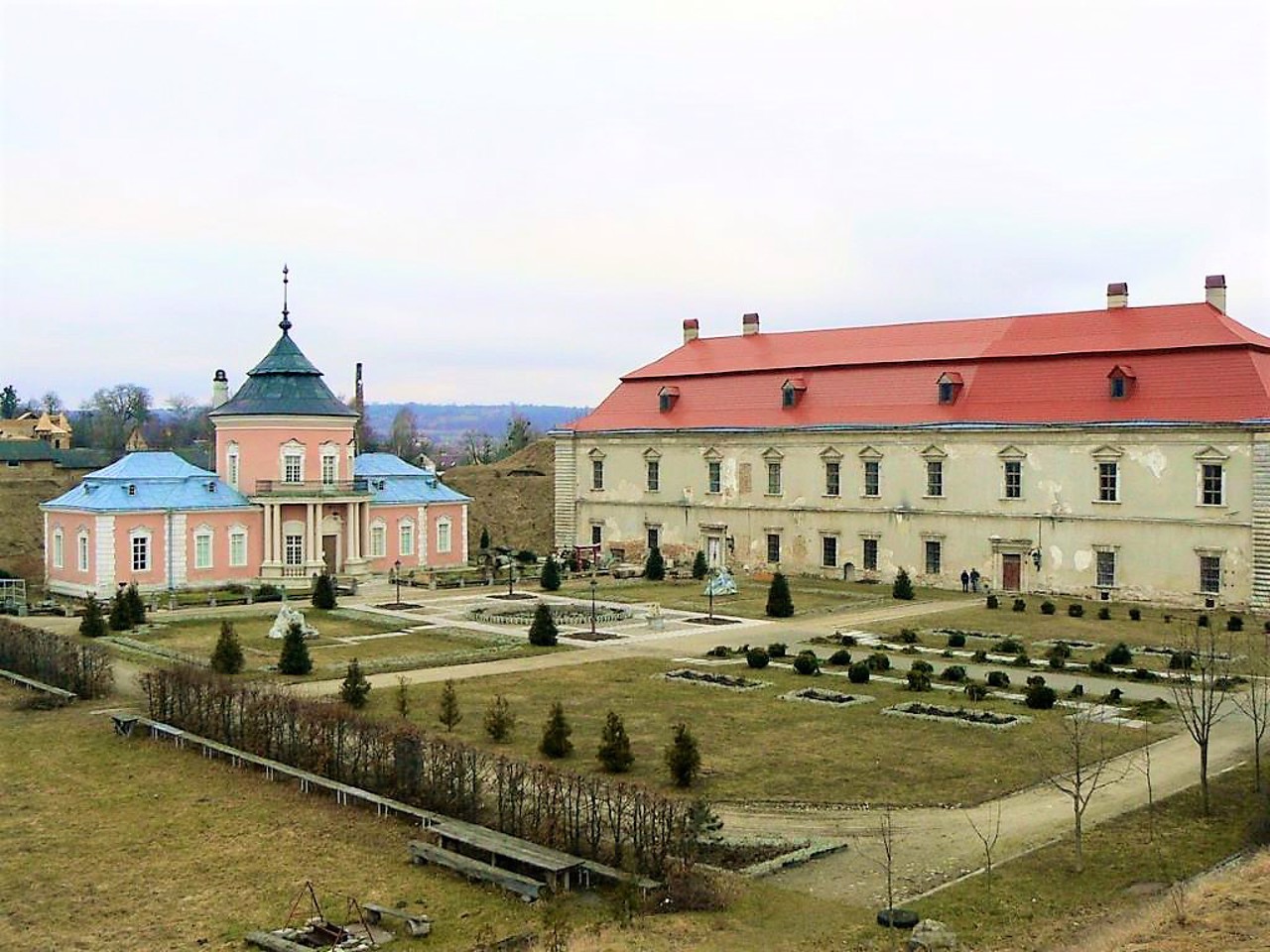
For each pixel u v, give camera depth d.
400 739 32.41
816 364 97.00
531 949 22.47
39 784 34.12
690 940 22.98
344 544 90.50
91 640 60.72
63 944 23.23
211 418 89.19
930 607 75.00
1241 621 66.88
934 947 22.39
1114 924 23.31
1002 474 82.31
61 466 141.38
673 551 102.88
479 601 78.12
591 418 110.56
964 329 92.00
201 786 33.97
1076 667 53.06
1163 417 74.38
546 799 28.61
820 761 36.78
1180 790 33.31
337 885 26.45
